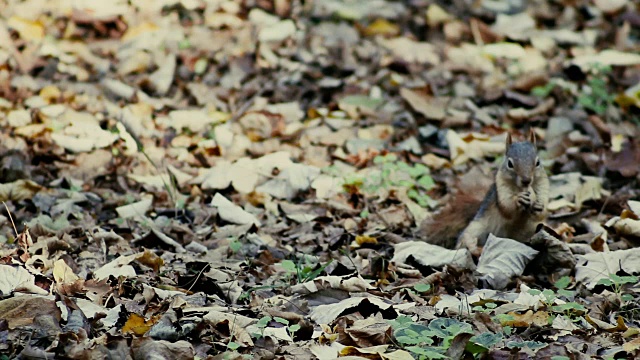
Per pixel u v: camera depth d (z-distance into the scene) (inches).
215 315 291.7
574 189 461.1
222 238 399.2
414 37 671.8
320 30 661.9
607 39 680.4
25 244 349.7
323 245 394.3
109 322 292.0
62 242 360.2
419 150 515.5
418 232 405.7
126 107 546.6
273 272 356.8
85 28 645.9
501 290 346.0
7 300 285.3
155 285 330.0
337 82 590.6
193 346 277.6
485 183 437.7
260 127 537.3
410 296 329.4
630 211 405.1
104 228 398.6
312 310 313.9
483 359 271.6
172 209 430.9
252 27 655.1
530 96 585.9
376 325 293.3
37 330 274.7
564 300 330.3
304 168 466.9
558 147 519.8
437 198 465.4
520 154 382.6
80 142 492.1
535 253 356.5
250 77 602.2
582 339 290.5
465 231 391.9
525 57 646.5
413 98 558.3
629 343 277.1
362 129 535.8
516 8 725.3
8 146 481.7
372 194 452.4
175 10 671.8
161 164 485.4
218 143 513.3
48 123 515.5
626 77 616.7
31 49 597.0
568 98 577.6
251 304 315.9
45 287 319.6
